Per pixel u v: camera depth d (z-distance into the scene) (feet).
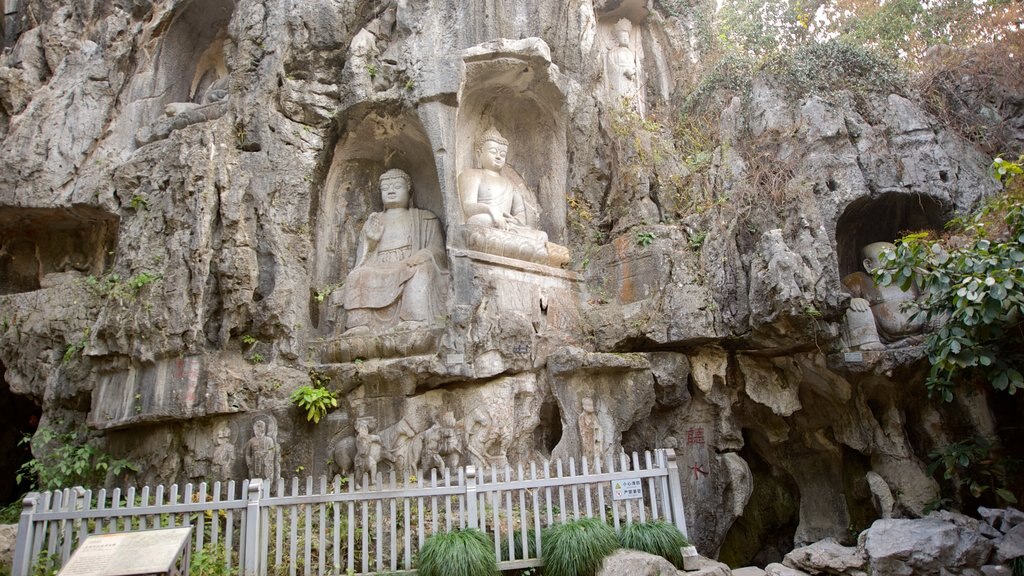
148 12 41.81
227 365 31.76
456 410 31.86
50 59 41.60
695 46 47.65
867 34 53.31
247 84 36.11
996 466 33.27
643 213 36.83
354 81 36.32
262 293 33.42
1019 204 28.71
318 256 36.42
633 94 45.50
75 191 36.55
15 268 39.73
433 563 22.82
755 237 35.96
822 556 28.86
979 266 28.32
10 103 40.70
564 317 35.40
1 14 47.01
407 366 31.35
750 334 33.91
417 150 38.65
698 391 35.22
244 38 36.91
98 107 39.04
